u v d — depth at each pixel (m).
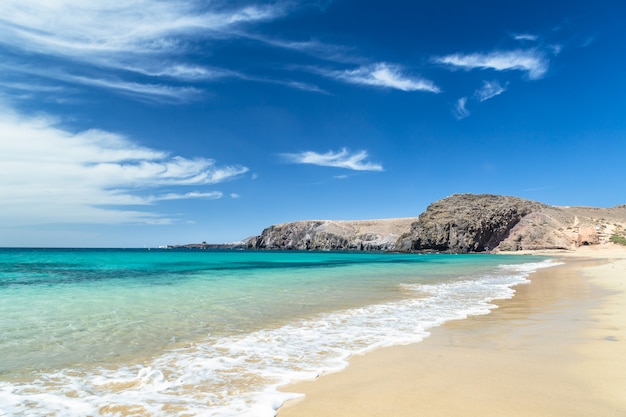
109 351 7.40
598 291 16.98
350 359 6.82
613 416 4.25
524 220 124.25
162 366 6.46
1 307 12.44
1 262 46.62
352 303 13.71
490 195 138.50
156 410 4.62
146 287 18.83
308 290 17.77
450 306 13.05
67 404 4.83
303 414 4.43
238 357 6.98
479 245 115.00
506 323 10.04
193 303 13.53
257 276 26.41
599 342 7.71
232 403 4.82
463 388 5.23
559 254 90.00
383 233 174.38
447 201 133.62
